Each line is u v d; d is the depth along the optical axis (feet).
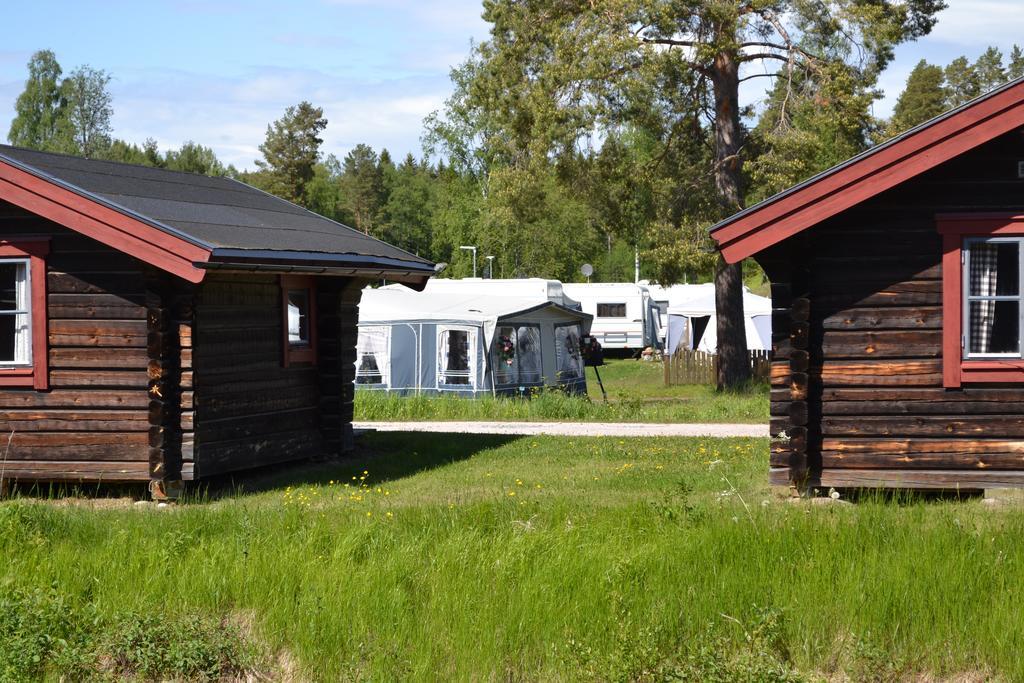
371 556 30.12
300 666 25.59
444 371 93.45
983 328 38.55
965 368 38.29
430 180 357.61
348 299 54.29
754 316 135.03
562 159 101.35
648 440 59.52
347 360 54.03
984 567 26.73
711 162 104.78
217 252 39.27
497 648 24.97
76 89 263.49
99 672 26.08
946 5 98.02
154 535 33.37
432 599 27.27
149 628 26.81
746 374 107.55
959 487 38.50
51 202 40.42
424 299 100.42
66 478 42.86
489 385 92.17
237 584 28.50
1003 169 38.34
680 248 99.14
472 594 26.99
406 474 48.34
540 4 103.50
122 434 42.55
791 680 23.59
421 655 24.97
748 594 26.35
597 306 170.30
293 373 50.44
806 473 39.22
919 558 27.30
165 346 41.91
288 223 51.03
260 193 58.18
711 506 34.78
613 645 25.02
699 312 141.69
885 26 94.48
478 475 47.11
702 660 24.18
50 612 27.37
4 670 25.64
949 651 24.17
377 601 26.81
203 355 43.57
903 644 24.61
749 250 38.50
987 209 38.34
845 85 95.09
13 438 43.27
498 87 104.32
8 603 27.53
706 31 97.35
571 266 216.33
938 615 25.02
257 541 31.71
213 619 27.43
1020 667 23.30
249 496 43.04
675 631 25.49
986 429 38.40
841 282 39.17
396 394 86.48
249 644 26.25
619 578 27.40
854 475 39.14
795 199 38.04
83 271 42.63
